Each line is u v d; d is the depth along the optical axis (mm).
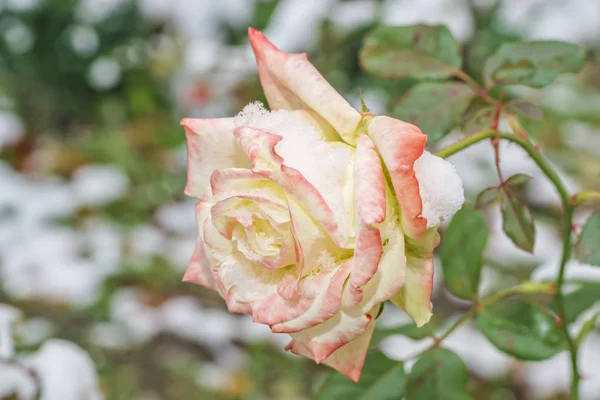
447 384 559
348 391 562
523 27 1055
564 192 560
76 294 1410
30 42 1980
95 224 1537
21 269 1425
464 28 979
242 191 495
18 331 687
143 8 1596
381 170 485
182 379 1492
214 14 1476
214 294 1553
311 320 487
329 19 1144
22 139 1776
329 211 480
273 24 1192
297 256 486
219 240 504
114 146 1688
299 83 506
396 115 564
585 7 1043
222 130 517
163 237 1588
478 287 574
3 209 1516
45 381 655
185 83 1501
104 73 1756
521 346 562
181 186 1654
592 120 1309
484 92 563
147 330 1424
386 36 574
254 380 1438
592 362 993
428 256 497
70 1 1915
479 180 1149
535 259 1117
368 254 476
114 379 1397
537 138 1209
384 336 573
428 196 495
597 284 632
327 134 509
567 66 561
